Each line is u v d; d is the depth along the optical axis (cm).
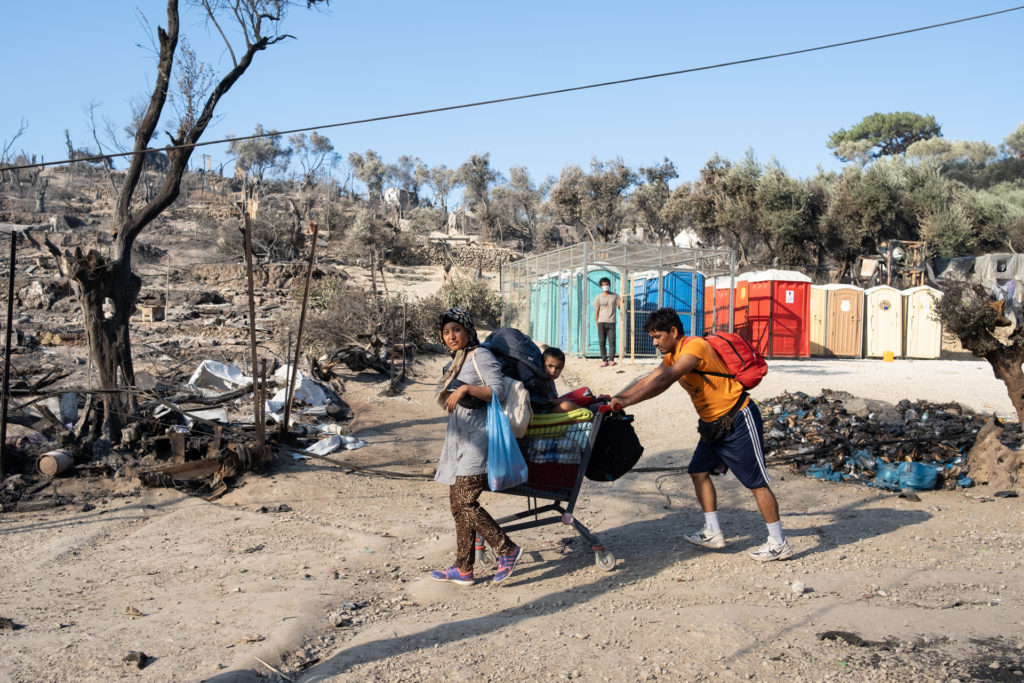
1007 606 439
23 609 462
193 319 2311
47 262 2877
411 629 422
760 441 516
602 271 1980
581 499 732
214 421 914
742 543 569
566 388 1539
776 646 388
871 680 346
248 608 452
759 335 2191
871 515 625
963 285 757
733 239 4588
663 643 397
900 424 883
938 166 4294
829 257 4466
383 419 1228
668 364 531
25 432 910
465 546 498
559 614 447
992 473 705
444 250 5631
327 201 7425
